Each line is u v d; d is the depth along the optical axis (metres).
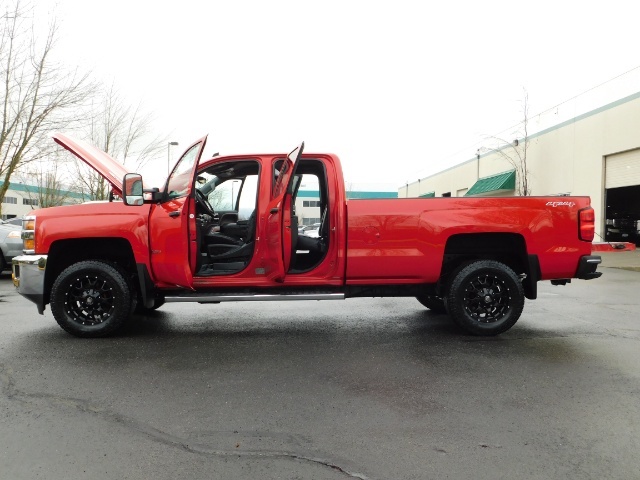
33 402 3.14
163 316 6.06
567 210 4.81
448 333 5.06
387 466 2.35
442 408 3.05
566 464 2.36
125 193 4.46
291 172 4.48
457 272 4.89
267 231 4.79
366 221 4.81
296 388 3.42
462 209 4.81
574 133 19.38
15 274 4.91
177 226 4.60
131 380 3.58
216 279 4.85
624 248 5.11
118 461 2.39
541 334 4.98
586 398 3.21
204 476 2.26
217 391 3.36
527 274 4.95
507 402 3.14
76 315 4.86
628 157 16.70
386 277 4.90
